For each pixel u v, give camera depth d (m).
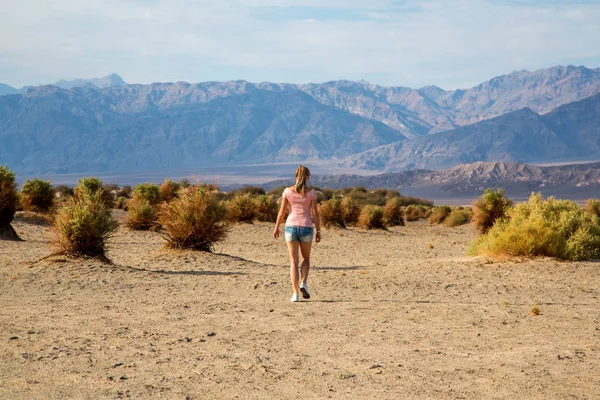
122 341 6.48
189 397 4.61
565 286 11.59
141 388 4.81
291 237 9.45
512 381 5.07
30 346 6.14
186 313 8.35
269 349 6.21
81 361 5.60
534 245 15.48
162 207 17.06
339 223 34.28
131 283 11.41
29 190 27.81
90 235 13.78
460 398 4.64
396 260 18.25
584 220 16.66
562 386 4.93
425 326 7.49
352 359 5.82
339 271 14.11
